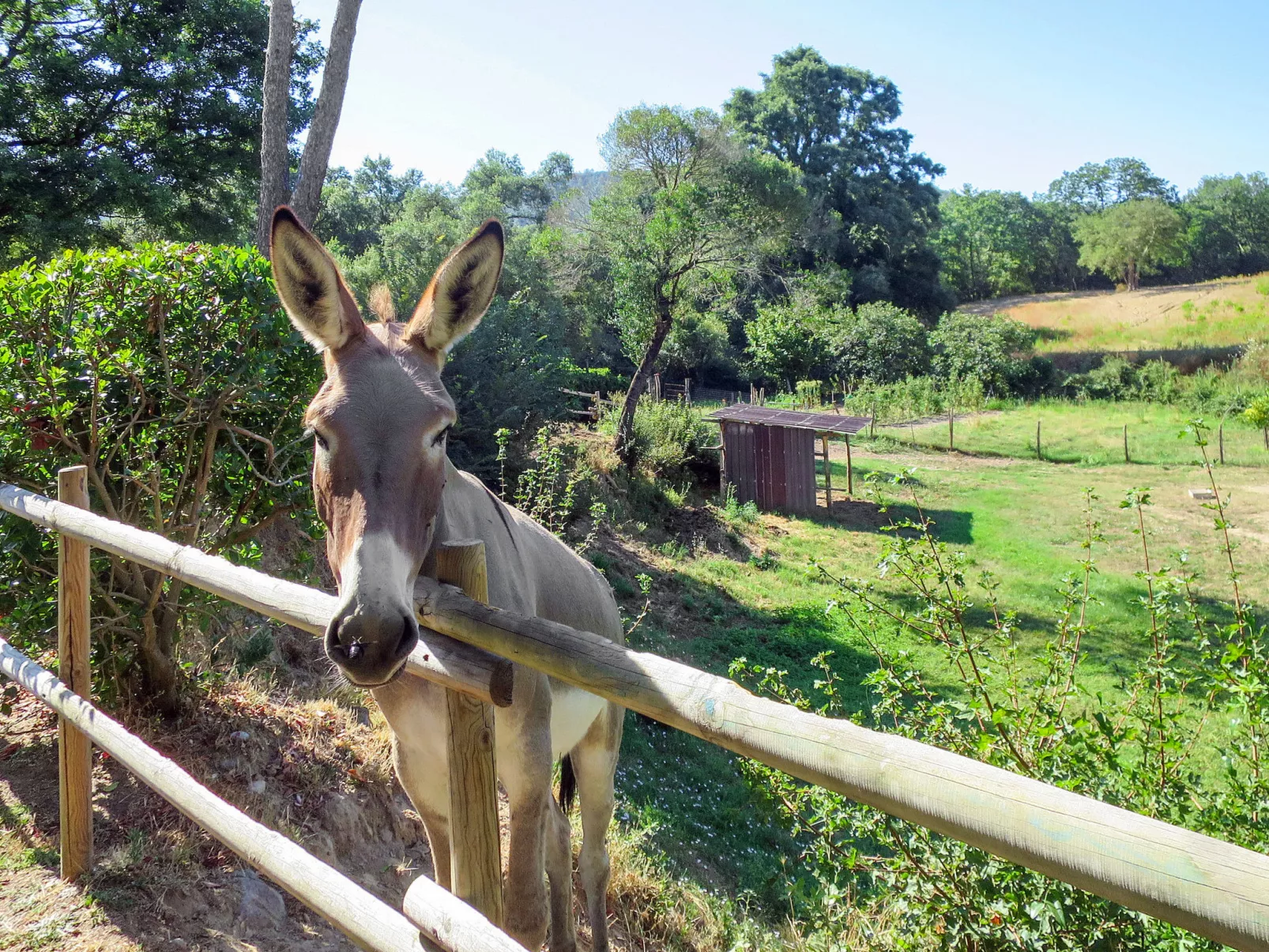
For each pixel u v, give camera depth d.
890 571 3.95
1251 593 13.70
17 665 3.55
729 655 11.38
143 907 3.19
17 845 3.45
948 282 75.00
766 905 5.87
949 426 29.73
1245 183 87.06
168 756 4.10
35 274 4.07
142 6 15.96
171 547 2.73
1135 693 3.64
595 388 27.80
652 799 6.94
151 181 15.10
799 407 36.19
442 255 18.62
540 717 2.45
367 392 2.00
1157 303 62.28
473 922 1.50
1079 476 23.47
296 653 6.05
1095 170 103.06
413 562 1.89
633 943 4.49
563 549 3.65
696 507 18.98
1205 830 3.18
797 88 57.12
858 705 9.85
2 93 14.24
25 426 3.87
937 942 3.42
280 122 9.01
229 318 4.36
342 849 4.20
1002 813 0.95
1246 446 26.17
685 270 18.91
